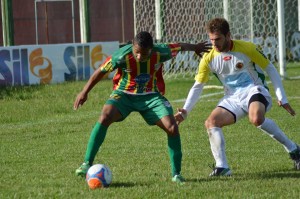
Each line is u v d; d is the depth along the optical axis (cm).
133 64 1442
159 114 1458
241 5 4838
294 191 1325
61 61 3975
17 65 3809
